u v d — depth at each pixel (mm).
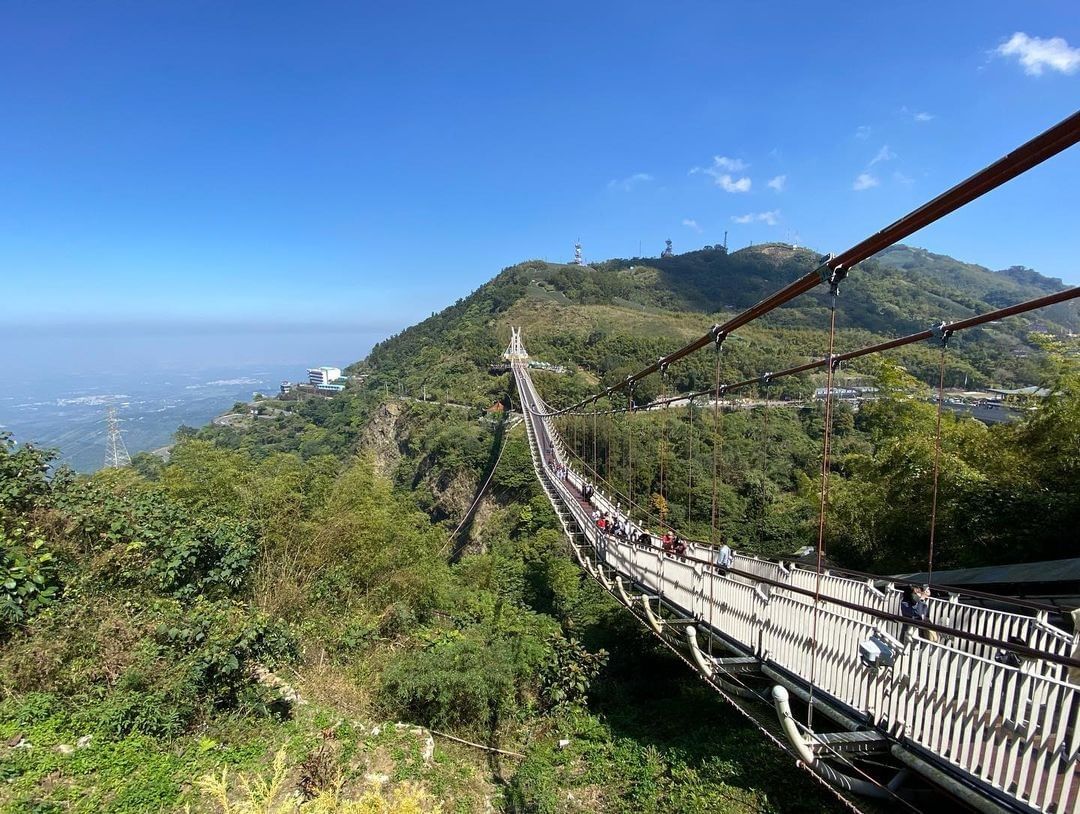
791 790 7535
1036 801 3627
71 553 8680
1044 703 3619
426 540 20359
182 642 7484
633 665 12555
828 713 5465
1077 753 3412
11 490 8727
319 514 13977
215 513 12352
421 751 8156
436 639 12344
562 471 30359
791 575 9016
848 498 17703
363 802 4469
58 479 9875
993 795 3936
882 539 16250
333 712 8281
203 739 6656
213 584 9914
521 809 7824
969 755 4113
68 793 5359
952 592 6824
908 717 4641
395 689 9609
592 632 13938
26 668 6578
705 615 8469
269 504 13344
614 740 9719
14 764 5480
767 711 6469
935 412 16344
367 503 15203
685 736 9469
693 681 11727
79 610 7535
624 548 12695
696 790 7848
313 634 11000
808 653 5969
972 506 13047
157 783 5734
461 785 7840
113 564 8688
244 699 7516
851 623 5355
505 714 10312
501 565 25391
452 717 9664
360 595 13539
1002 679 3920
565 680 11430
